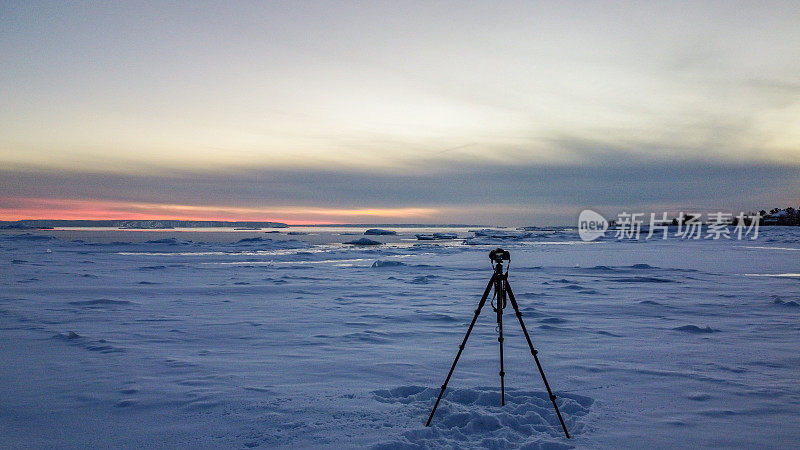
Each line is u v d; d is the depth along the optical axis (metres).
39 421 4.11
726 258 34.06
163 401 4.57
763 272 23.02
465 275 21.89
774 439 3.73
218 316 10.57
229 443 3.59
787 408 4.47
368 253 42.59
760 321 9.98
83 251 39.97
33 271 21.78
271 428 3.84
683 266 26.94
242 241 61.75
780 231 83.19
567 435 3.74
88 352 6.89
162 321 9.85
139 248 45.53
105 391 4.93
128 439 3.70
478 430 3.87
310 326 9.31
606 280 19.36
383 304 12.70
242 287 16.69
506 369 5.93
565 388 5.09
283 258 35.16
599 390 5.02
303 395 4.72
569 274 22.14
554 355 6.76
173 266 26.56
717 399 4.73
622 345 7.52
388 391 4.88
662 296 14.28
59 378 5.45
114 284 17.23
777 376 5.64
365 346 7.41
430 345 7.52
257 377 5.48
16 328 8.91
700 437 3.75
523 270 24.28
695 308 11.84
